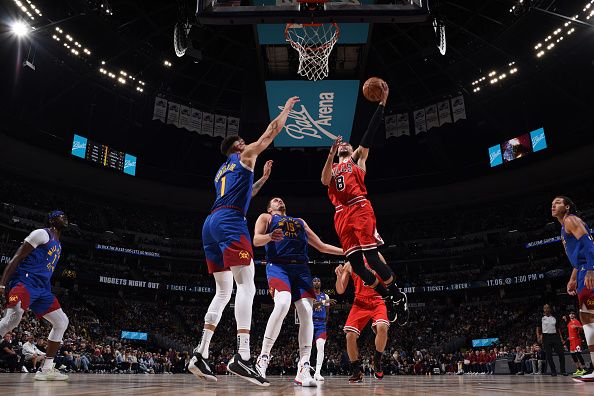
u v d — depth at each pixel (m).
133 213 40.31
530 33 27.39
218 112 35.53
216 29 28.41
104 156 36.09
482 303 36.28
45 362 5.75
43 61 29.16
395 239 41.44
